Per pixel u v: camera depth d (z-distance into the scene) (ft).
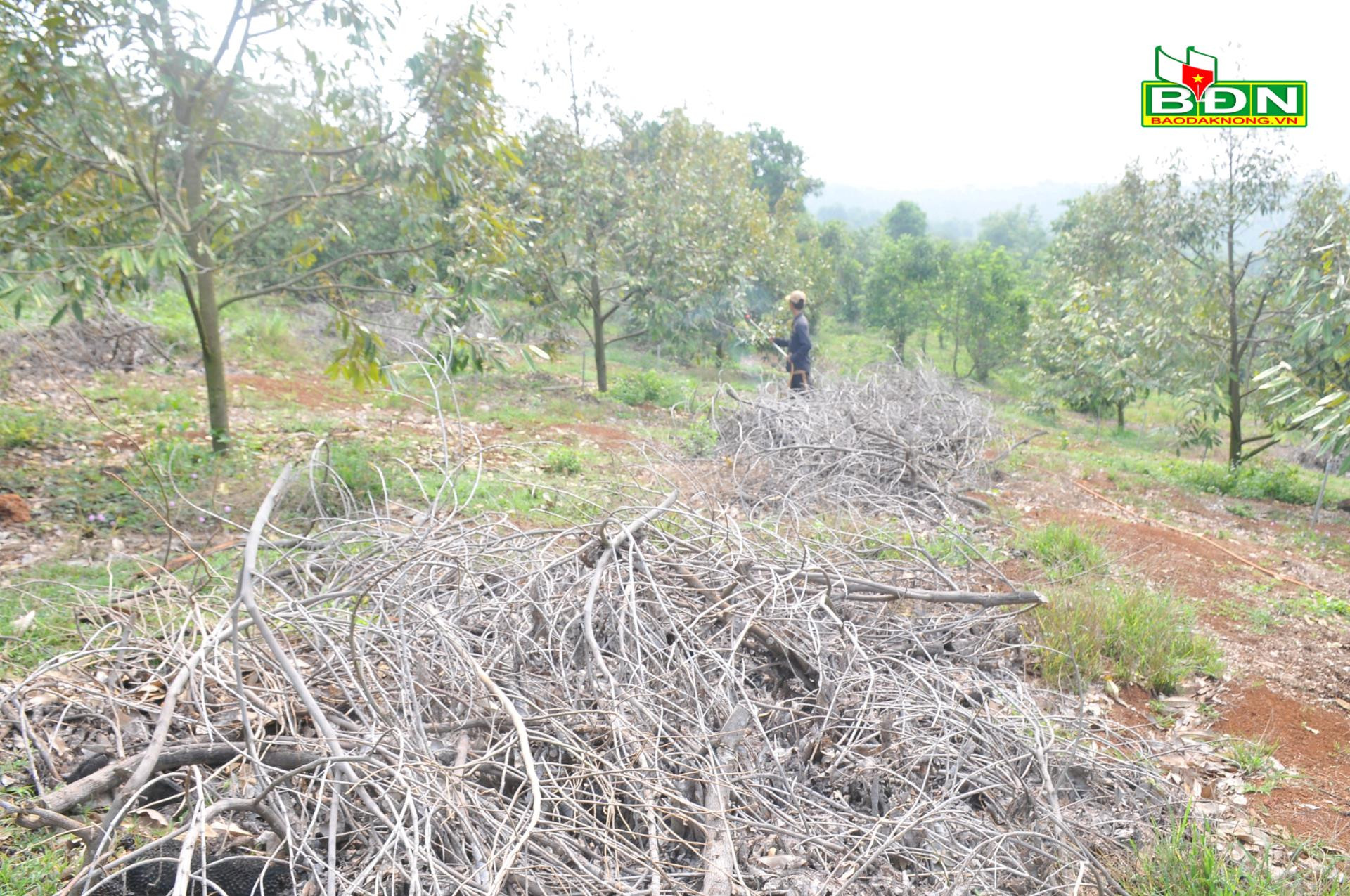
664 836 8.81
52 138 19.06
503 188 28.25
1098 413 59.06
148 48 19.15
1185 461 39.32
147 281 22.63
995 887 9.18
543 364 50.47
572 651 11.74
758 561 13.88
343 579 13.32
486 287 22.85
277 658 8.70
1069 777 11.62
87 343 33.45
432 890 7.52
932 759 10.96
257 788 9.04
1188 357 38.24
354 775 8.23
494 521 17.76
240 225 22.35
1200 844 9.77
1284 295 32.17
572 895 8.20
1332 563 24.20
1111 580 19.71
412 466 23.66
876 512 22.99
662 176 45.83
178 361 35.94
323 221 25.53
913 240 92.32
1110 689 14.79
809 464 25.46
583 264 42.22
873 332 105.19
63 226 19.57
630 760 9.52
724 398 34.83
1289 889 9.58
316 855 7.85
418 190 22.90
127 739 10.51
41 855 8.54
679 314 43.96
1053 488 30.04
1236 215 36.37
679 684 11.44
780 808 10.14
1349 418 19.40
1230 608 19.15
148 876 8.18
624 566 12.46
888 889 9.20
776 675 12.95
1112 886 9.45
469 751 10.05
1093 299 42.98
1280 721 14.30
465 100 22.02
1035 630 16.33
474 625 12.46
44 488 19.36
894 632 14.12
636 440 30.48
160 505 18.22
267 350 40.42
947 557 19.98
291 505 19.35
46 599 13.65
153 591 13.15
